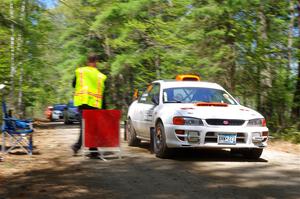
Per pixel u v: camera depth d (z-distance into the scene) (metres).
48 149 12.77
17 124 11.20
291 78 17.47
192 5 19.34
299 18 17.41
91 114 10.82
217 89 12.19
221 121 10.10
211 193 7.02
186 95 11.72
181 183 7.80
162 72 22.50
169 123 10.35
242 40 17.72
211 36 18.61
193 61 19.19
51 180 8.02
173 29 21.19
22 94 30.34
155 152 11.11
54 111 45.03
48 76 33.56
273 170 9.18
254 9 17.55
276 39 18.14
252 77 17.98
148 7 22.94
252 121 10.28
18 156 11.00
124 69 27.11
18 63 26.95
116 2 23.52
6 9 18.92
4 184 7.65
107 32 25.69
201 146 10.02
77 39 32.19
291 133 15.26
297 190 7.32
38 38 23.44
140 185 7.62
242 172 8.92
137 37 24.67
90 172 8.86
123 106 36.41
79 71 11.27
